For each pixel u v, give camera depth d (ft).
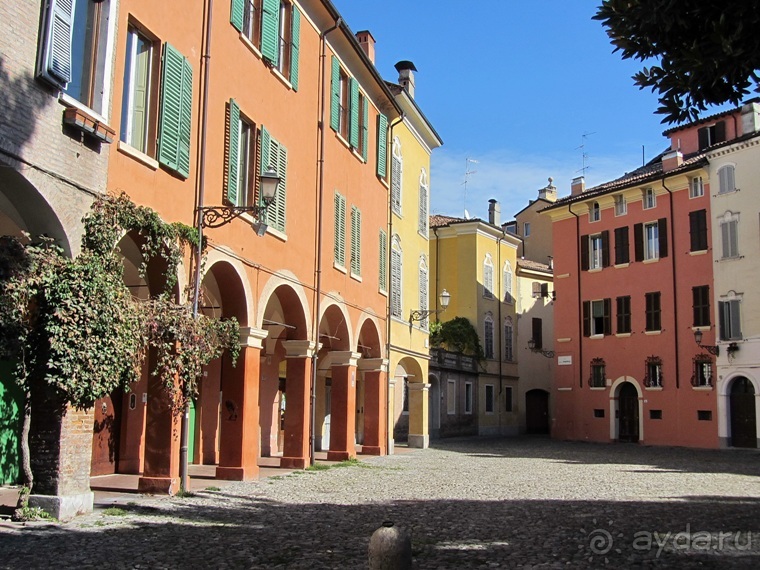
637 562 28.73
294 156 63.31
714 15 25.54
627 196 135.74
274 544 31.53
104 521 34.91
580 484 59.47
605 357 137.08
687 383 123.13
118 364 35.22
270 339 81.41
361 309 79.87
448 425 138.62
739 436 115.55
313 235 67.00
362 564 27.84
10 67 31.24
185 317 42.75
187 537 32.42
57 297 32.73
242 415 53.57
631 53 27.61
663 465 82.58
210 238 48.32
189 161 46.60
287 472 61.82
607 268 138.51
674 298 126.41
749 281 115.24
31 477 34.01
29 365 32.55
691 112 27.81
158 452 44.42
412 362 102.17
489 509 43.52
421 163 108.47
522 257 189.37
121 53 39.78
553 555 29.94
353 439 77.05
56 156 33.88
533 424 170.50
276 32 60.13
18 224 37.86
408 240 100.63
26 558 27.25
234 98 52.90
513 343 165.58
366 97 83.97
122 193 37.88
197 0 48.24
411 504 45.24
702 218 123.24
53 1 33.24
